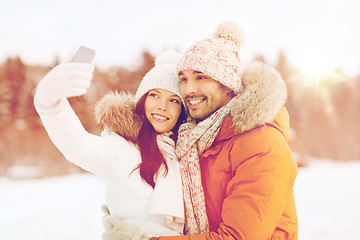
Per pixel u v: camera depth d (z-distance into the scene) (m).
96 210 9.61
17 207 10.52
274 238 1.55
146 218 1.49
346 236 6.26
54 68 1.23
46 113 1.26
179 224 1.54
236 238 1.39
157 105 1.69
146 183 1.53
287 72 33.47
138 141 1.61
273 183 1.43
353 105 38.75
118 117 1.61
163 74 1.70
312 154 33.16
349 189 13.17
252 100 1.50
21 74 29.09
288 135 1.66
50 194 13.98
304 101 35.47
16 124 27.92
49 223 7.75
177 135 1.79
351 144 35.34
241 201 1.42
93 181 19.83
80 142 1.37
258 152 1.47
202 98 1.65
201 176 1.62
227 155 1.57
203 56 1.61
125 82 28.53
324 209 9.07
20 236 6.76
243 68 1.65
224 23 1.72
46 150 27.03
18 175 23.06
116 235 1.41
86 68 1.17
